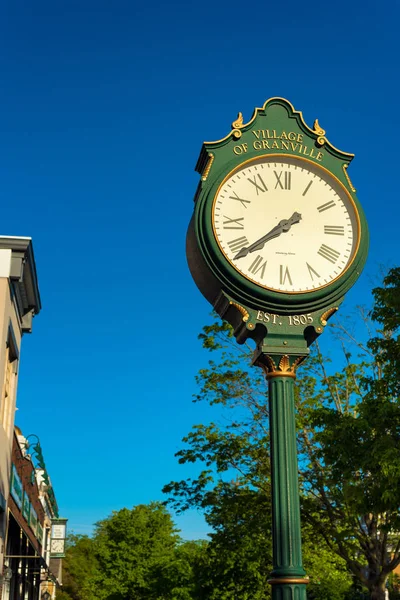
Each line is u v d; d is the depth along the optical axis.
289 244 7.52
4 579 17.72
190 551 46.59
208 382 22.83
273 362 7.14
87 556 85.25
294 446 6.80
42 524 34.31
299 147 7.85
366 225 7.77
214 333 23.31
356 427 15.90
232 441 21.92
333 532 19.72
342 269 7.52
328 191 7.82
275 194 7.67
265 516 21.12
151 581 48.25
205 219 7.38
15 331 18.58
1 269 16.80
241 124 7.81
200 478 21.98
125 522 60.69
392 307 16.38
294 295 7.26
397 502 14.05
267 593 27.70
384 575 19.19
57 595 77.00
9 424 18.22
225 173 7.54
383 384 16.70
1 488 16.70
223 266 7.24
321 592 34.50
